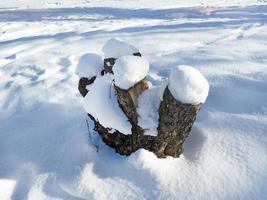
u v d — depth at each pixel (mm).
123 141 2518
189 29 7418
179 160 2457
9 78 5145
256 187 2152
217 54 4691
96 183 2357
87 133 2848
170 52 5465
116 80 2279
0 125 3541
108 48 2578
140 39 6637
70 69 5227
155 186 2260
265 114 2756
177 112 2217
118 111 2434
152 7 13328
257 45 5129
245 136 2553
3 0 16797
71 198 2328
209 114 2885
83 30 8188
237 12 10961
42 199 2348
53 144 2879
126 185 2307
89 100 2477
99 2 15523
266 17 9344
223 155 2426
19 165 2721
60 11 13000
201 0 15258
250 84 3295
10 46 7051
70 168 2516
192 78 2123
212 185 2221
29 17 11672
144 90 2400
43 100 4000
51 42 7160
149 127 2348
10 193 2486
